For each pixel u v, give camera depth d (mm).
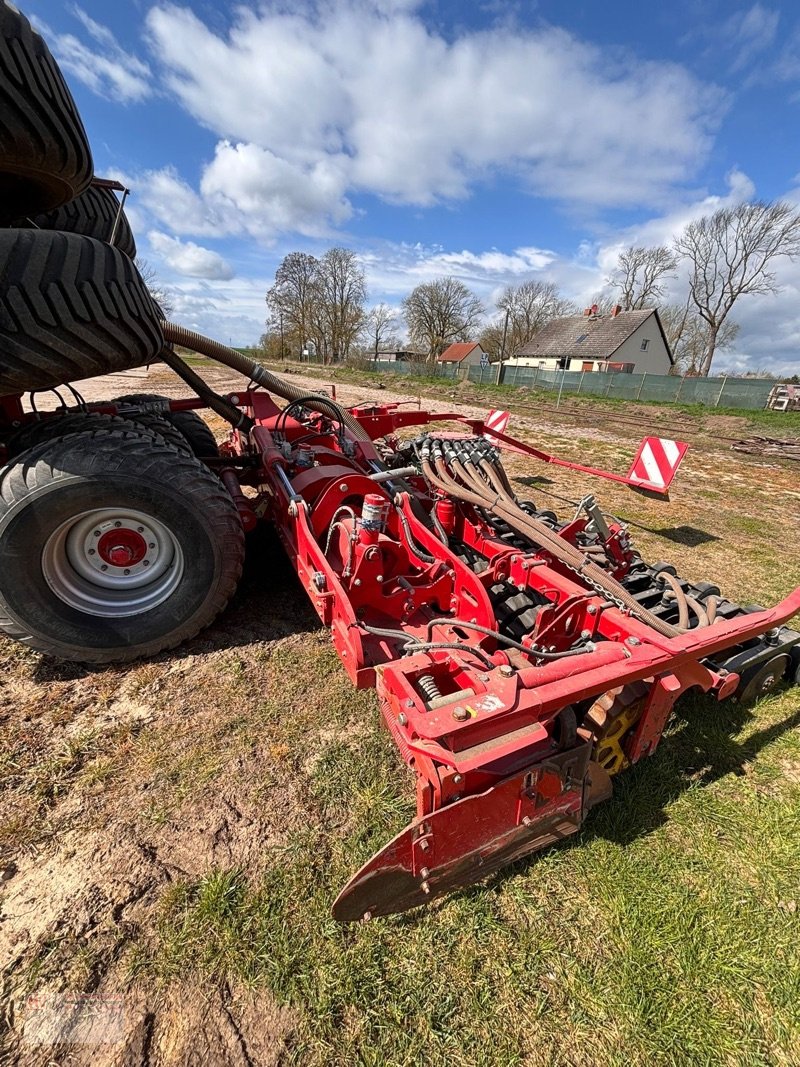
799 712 2900
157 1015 1504
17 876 1835
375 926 1764
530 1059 1478
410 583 2922
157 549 2881
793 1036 1558
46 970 1580
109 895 1789
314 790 2234
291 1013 1533
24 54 2176
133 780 2230
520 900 1874
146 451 2688
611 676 1823
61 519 2578
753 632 2270
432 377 37875
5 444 2918
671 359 49375
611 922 1822
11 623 2637
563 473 8211
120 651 2875
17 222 3076
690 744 2631
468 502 3127
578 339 48406
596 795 2055
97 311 2348
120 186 3504
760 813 2273
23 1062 1392
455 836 1678
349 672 2209
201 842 1989
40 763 2283
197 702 2693
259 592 3781
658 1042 1525
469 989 1617
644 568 3531
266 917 1759
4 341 2131
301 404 3959
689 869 2018
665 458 5363
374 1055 1461
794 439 15422
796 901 1926
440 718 1578
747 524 6133
